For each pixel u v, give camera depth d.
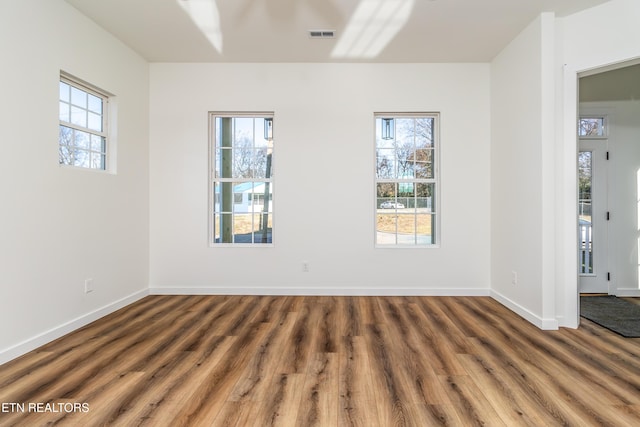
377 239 4.16
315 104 4.02
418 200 4.16
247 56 3.86
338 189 4.03
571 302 2.95
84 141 3.13
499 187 3.75
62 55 2.74
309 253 4.04
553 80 2.93
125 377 2.08
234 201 4.20
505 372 2.14
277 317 3.22
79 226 2.95
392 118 4.16
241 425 1.63
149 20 3.09
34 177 2.50
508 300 3.52
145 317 3.22
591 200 4.23
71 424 1.63
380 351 2.45
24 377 2.07
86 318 3.01
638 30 2.63
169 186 4.05
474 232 4.00
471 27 3.20
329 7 2.89
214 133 4.17
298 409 1.75
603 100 4.20
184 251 4.06
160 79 4.04
